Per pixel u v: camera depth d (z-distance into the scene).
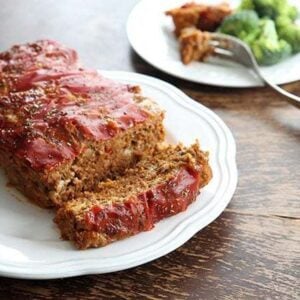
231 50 0.85
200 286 0.62
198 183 0.66
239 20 0.87
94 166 0.69
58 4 0.98
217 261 0.64
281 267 0.63
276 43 0.85
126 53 0.89
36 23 0.94
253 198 0.69
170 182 0.65
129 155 0.71
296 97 0.79
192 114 0.76
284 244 0.65
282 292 0.62
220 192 0.67
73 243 0.63
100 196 0.66
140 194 0.64
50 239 0.64
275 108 0.80
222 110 0.80
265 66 0.85
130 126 0.69
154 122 0.71
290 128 0.77
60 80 0.74
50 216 0.67
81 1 0.99
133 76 0.81
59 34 0.92
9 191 0.70
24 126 0.69
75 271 0.61
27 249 0.63
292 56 0.86
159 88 0.79
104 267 0.61
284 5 0.89
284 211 0.68
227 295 0.61
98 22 0.95
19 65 0.76
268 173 0.72
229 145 0.72
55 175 0.66
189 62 0.85
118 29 0.93
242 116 0.79
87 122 0.69
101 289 0.62
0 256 0.62
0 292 0.62
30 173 0.67
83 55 0.88
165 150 0.71
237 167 0.72
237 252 0.65
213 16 0.89
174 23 0.89
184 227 0.64
